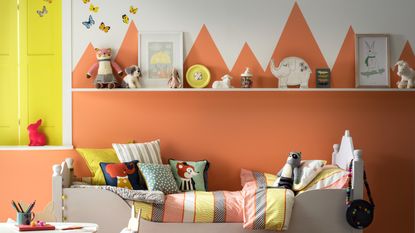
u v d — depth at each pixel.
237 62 5.75
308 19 5.76
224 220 4.95
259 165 5.75
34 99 5.78
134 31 5.73
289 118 5.75
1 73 5.77
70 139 5.70
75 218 4.95
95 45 5.72
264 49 5.76
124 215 4.94
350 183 4.97
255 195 4.94
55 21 5.78
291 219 4.96
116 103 5.73
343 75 5.76
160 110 5.74
